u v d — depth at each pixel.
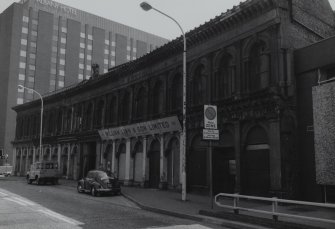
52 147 45.25
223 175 21.73
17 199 20.33
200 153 23.03
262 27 19.09
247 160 19.41
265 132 18.42
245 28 20.16
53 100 46.06
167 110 26.34
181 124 24.36
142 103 29.97
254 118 18.77
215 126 15.48
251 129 19.23
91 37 96.81
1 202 18.77
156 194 22.91
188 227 11.96
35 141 49.44
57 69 89.31
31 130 51.84
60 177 42.41
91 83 37.16
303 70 18.05
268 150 18.22
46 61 87.75
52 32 89.81
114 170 32.59
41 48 87.38
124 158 31.94
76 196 23.14
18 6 85.88
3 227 11.55
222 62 21.97
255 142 19.00
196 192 22.95
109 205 18.45
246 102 19.17
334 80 16.52
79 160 38.75
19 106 55.06
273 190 17.30
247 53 19.92
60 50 90.69
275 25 18.39
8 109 80.81
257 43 19.45
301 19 19.61
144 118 28.91
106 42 99.62
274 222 11.55
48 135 46.31
